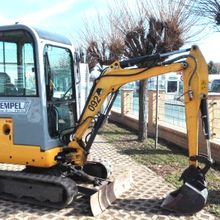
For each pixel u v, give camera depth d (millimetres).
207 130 6000
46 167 6520
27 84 6281
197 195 5945
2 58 6430
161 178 8070
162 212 6176
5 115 6422
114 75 6359
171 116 13125
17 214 6098
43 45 6266
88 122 6559
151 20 11391
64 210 6246
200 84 5953
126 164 9398
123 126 17094
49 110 6414
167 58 6422
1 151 6488
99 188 6348
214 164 9125
